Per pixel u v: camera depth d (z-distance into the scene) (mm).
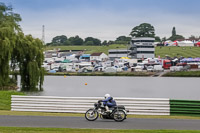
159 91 91938
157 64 188250
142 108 25609
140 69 184625
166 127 19766
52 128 18531
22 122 21078
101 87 103938
